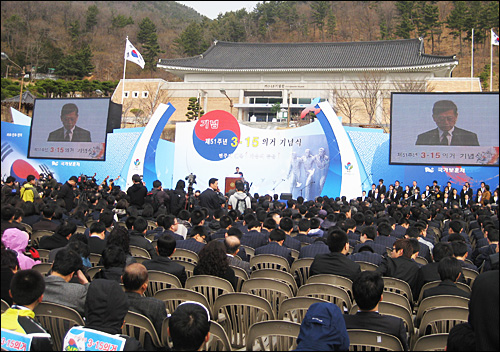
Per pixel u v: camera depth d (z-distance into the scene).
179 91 42.75
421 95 14.48
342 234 4.87
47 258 5.59
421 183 17.64
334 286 4.19
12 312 2.93
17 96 38.69
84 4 88.44
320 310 2.83
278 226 7.88
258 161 17.11
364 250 5.77
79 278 4.11
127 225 6.75
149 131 17.22
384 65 38.88
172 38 72.94
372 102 37.56
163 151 19.33
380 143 17.41
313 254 5.78
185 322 2.50
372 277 3.17
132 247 6.01
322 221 8.48
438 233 9.59
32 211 7.95
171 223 6.72
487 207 11.72
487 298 2.32
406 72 39.19
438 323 3.76
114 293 3.01
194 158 17.67
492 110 14.06
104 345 2.82
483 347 2.32
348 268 4.74
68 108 16.66
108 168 18.97
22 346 2.83
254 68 41.53
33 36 65.00
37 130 16.86
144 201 10.85
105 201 10.25
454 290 4.04
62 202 8.96
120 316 3.00
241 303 3.84
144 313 3.56
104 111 16.41
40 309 3.49
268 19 84.50
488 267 5.45
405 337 3.17
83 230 7.78
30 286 3.00
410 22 66.50
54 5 75.69
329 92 40.59
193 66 42.59
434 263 4.94
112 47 69.38
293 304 3.76
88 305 2.99
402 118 14.59
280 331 3.14
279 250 5.82
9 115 38.19
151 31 59.97
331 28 80.12
